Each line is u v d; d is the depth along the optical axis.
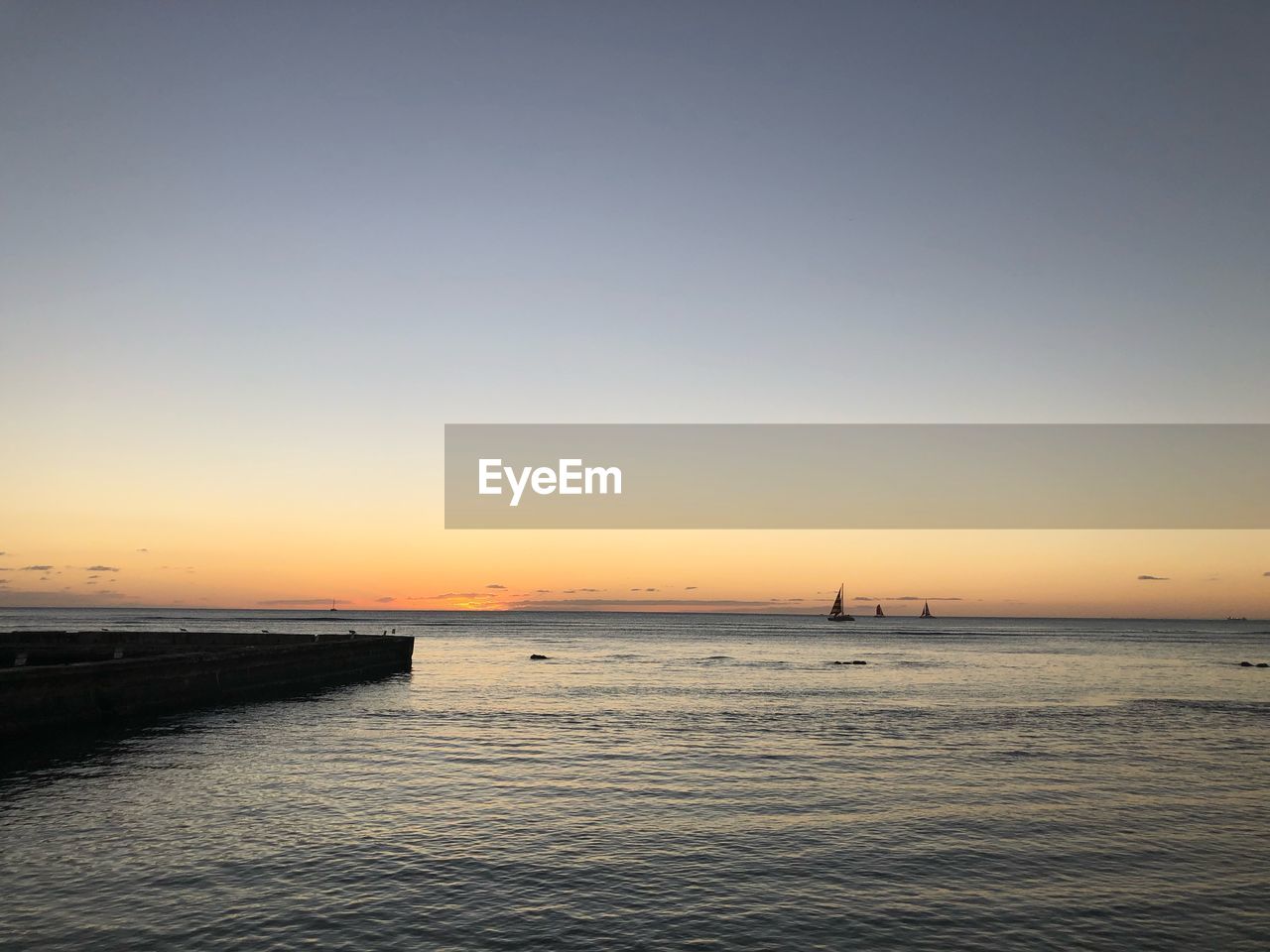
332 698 40.03
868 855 14.77
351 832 15.70
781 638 136.25
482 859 14.27
